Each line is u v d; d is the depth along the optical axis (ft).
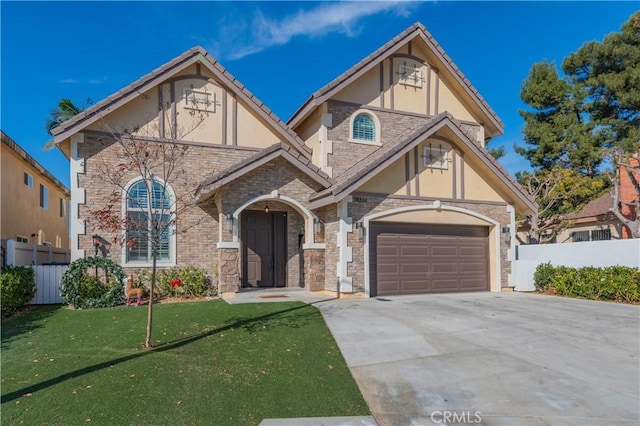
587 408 17.35
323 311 35.42
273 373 20.75
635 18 93.56
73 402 16.98
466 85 59.06
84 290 39.11
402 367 22.09
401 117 56.90
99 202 43.27
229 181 42.16
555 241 89.40
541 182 83.97
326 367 21.88
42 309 38.24
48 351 23.73
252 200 44.78
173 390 18.30
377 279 46.65
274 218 51.90
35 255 51.26
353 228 45.32
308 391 18.81
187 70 47.83
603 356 24.07
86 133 43.37
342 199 44.55
